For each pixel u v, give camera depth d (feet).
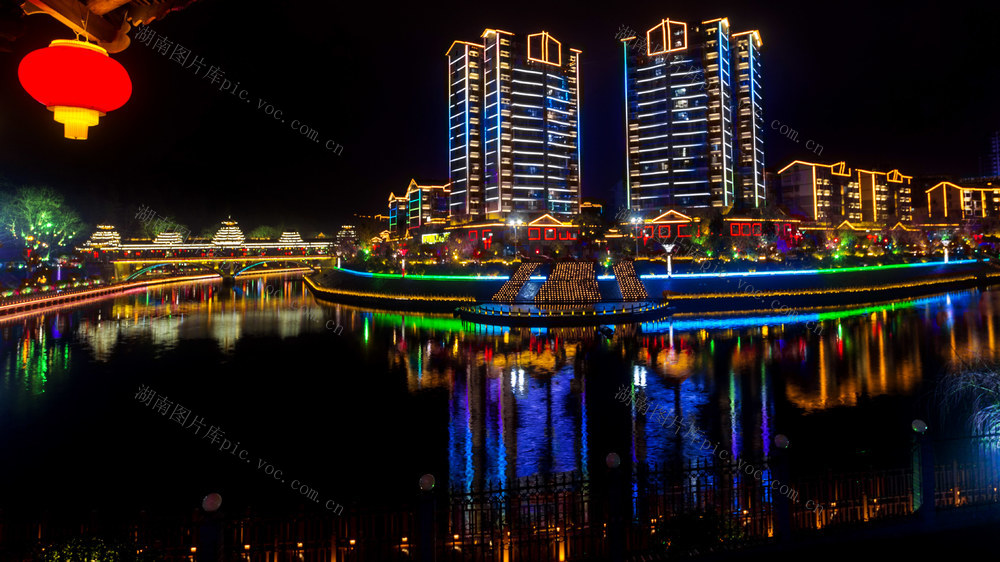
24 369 159.33
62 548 31.53
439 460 88.74
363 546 39.27
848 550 34.71
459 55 464.65
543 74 450.71
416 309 276.41
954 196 588.09
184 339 206.59
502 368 152.05
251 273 646.33
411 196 570.46
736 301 255.91
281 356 174.70
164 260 451.94
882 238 446.19
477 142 455.22
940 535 35.99
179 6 17.02
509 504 38.40
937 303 256.11
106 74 15.08
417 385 137.18
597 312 223.51
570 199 458.50
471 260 334.85
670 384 131.23
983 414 52.80
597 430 101.19
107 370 157.89
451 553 37.99
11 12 15.85
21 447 96.99
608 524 34.53
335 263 492.54
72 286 357.61
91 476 83.92
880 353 155.94
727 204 408.67
